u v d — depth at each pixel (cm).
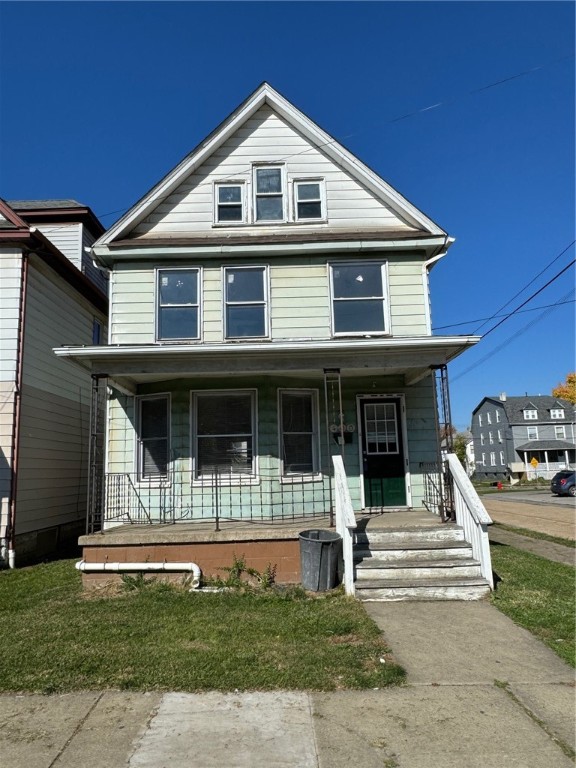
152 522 930
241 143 1113
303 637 529
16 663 476
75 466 1355
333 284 1035
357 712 384
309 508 959
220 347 825
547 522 1641
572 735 351
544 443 5522
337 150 1084
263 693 415
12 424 1050
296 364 870
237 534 761
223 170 1101
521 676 443
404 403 1022
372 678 435
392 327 1023
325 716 378
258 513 926
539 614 592
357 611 608
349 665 460
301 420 997
